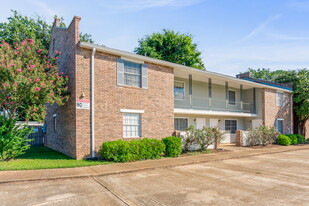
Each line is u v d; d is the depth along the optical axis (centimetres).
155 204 512
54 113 1522
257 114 2156
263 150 1545
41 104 1073
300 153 1490
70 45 1184
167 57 3262
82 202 523
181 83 1844
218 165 1010
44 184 668
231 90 2248
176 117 1777
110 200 538
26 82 929
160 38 3291
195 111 1662
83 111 1073
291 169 930
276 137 2084
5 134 973
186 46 3253
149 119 1315
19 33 2291
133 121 1254
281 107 2284
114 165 932
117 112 1181
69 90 1163
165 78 1423
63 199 541
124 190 617
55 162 962
